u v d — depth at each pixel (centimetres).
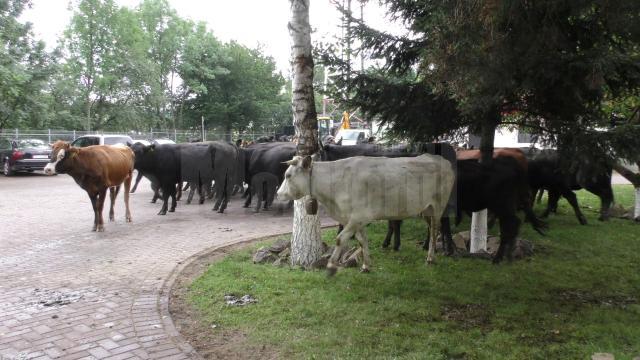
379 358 374
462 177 618
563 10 417
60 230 896
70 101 3931
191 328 447
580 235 820
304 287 546
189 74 4906
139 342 411
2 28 2255
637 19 387
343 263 640
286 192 536
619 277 592
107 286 562
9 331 434
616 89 517
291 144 1195
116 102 4178
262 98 5366
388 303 494
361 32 618
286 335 422
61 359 380
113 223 977
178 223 980
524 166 707
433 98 590
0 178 2011
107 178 895
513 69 430
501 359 373
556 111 543
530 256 691
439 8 411
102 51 4006
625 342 405
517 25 403
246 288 545
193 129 5222
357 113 677
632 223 931
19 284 570
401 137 682
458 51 401
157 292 541
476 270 616
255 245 761
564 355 381
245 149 1232
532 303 502
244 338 421
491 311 479
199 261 677
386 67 648
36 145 2197
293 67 616
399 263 651
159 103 4353
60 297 524
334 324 444
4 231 884
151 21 4816
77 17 3869
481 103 452
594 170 489
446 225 690
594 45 454
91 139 2198
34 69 2431
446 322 448
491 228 906
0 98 2272
